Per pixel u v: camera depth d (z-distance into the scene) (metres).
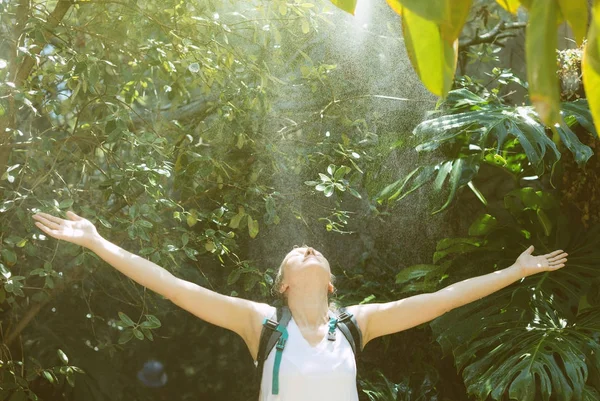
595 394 4.12
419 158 5.65
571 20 1.14
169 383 6.72
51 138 4.22
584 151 4.43
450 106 5.30
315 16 4.82
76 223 2.73
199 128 4.97
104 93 4.48
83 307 6.00
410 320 2.91
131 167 4.11
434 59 1.24
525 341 4.46
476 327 4.65
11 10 4.46
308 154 5.16
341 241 6.36
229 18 4.82
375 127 5.55
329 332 2.74
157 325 4.13
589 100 1.17
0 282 4.18
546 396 4.10
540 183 6.35
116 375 6.21
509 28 6.51
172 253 4.54
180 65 4.65
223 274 6.00
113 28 4.68
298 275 2.82
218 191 5.04
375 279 6.01
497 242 5.04
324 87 5.44
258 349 2.74
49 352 5.80
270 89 4.87
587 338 4.40
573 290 4.82
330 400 2.62
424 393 5.48
